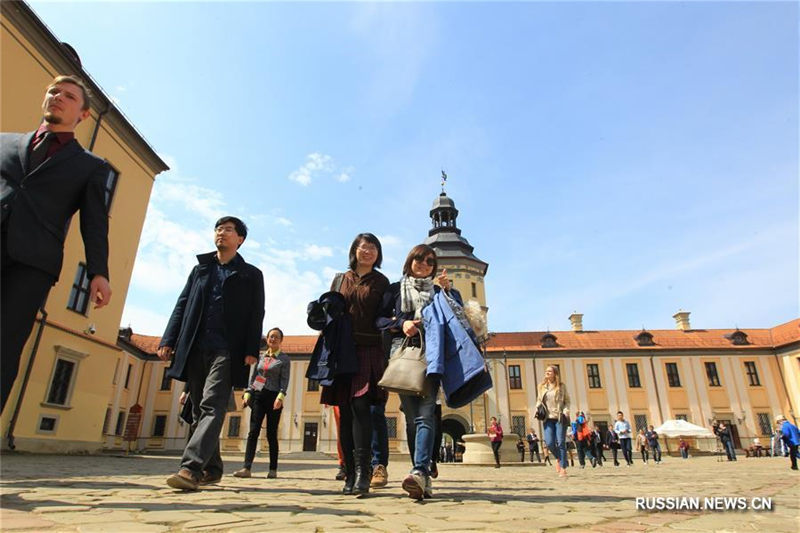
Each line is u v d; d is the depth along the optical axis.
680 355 37.56
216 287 3.74
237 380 3.63
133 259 17.81
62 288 14.55
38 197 2.18
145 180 18.55
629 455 18.16
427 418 3.24
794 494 4.09
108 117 16.33
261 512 2.44
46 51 13.61
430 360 3.11
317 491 3.82
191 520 2.14
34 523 1.94
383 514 2.47
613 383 36.97
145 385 36.72
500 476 7.80
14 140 2.31
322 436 35.38
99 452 15.82
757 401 36.06
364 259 3.79
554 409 7.79
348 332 3.54
